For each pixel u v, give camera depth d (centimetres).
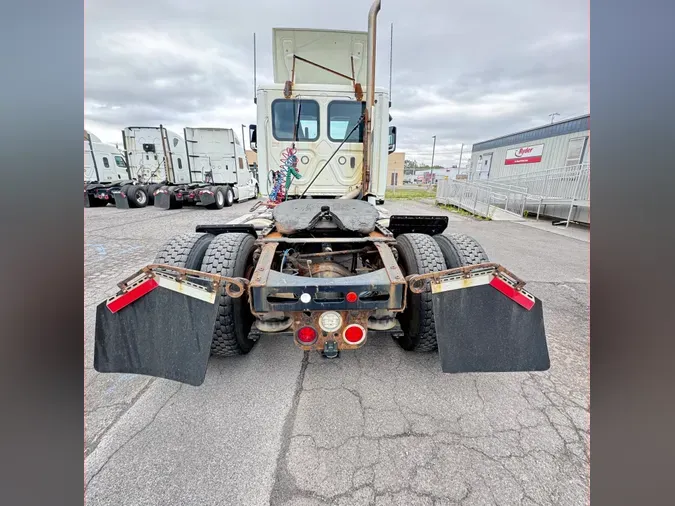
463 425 207
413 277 201
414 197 2100
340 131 452
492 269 204
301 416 213
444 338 203
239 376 254
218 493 163
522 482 169
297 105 439
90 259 557
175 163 1436
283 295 212
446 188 1523
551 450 188
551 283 470
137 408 220
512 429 204
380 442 193
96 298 393
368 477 172
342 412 217
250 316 266
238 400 228
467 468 177
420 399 230
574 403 227
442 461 181
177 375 193
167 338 194
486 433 201
